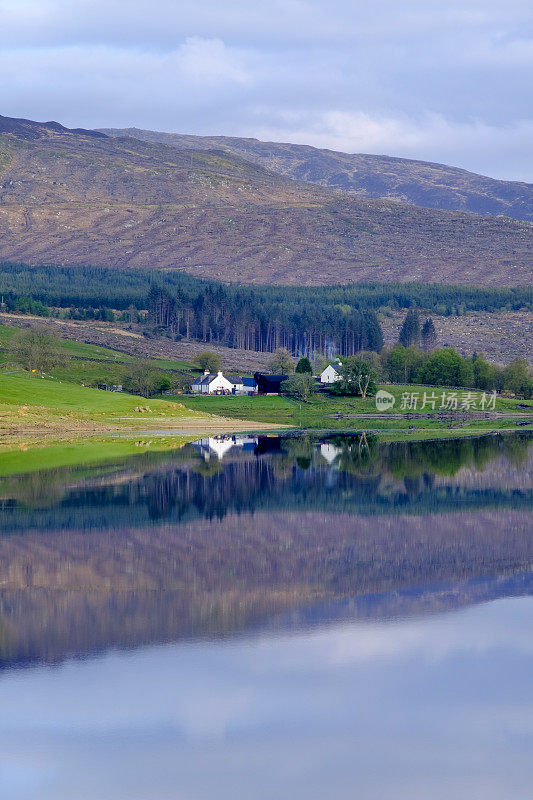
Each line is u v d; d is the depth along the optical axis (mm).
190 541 142250
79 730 76375
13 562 127750
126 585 116125
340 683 84875
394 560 130000
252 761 71250
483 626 99500
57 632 98188
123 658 90875
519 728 76062
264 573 122312
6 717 78750
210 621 101812
